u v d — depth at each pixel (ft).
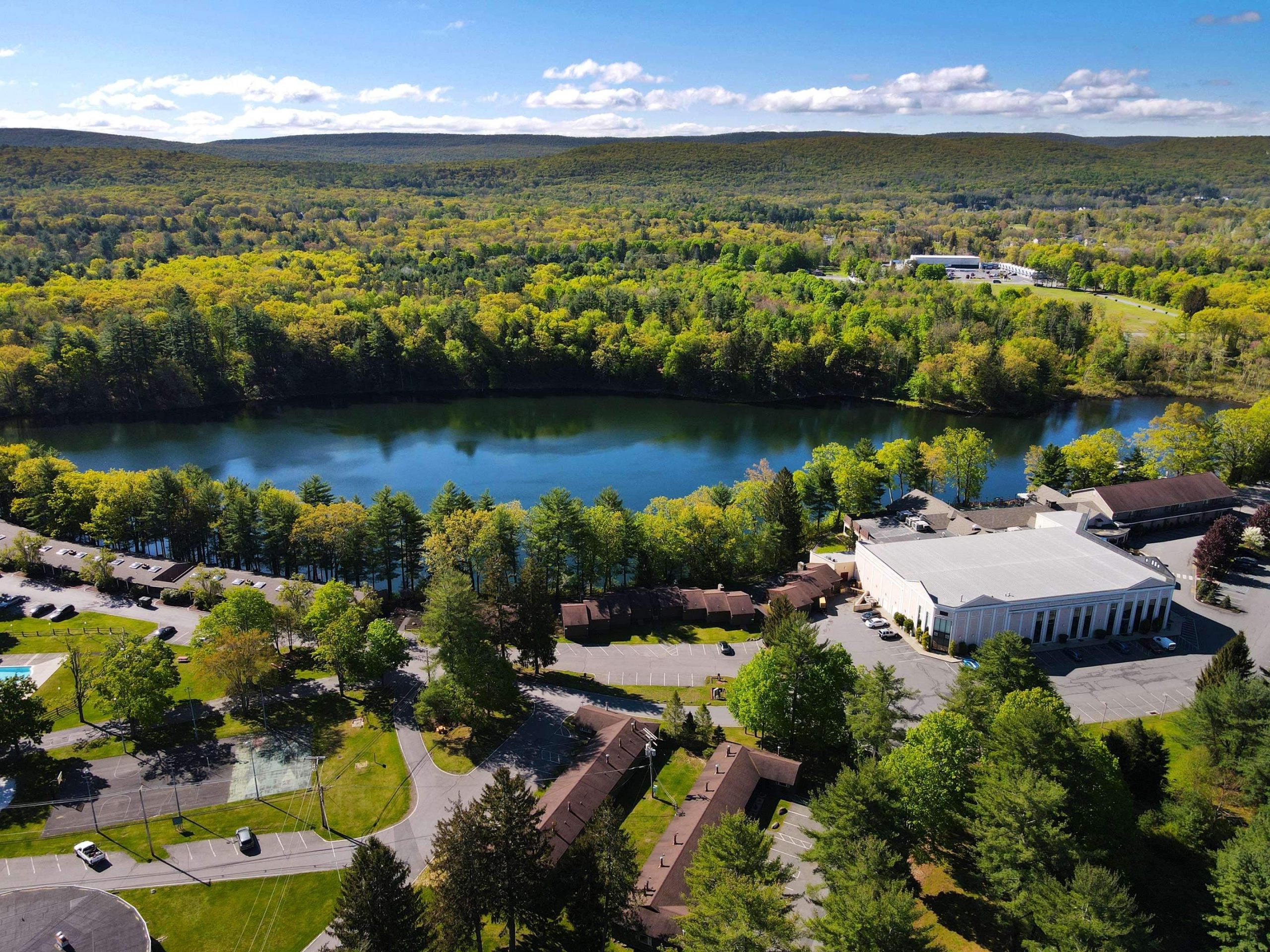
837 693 372.79
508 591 436.76
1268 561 585.22
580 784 347.77
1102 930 224.94
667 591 525.34
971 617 469.16
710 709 426.10
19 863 320.91
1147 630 495.41
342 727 408.67
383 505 553.23
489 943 286.46
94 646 476.54
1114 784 295.07
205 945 285.64
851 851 264.52
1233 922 245.45
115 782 367.66
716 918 230.89
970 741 322.34
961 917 286.46
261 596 452.76
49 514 626.64
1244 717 333.01
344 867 320.50
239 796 359.66
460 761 383.65
